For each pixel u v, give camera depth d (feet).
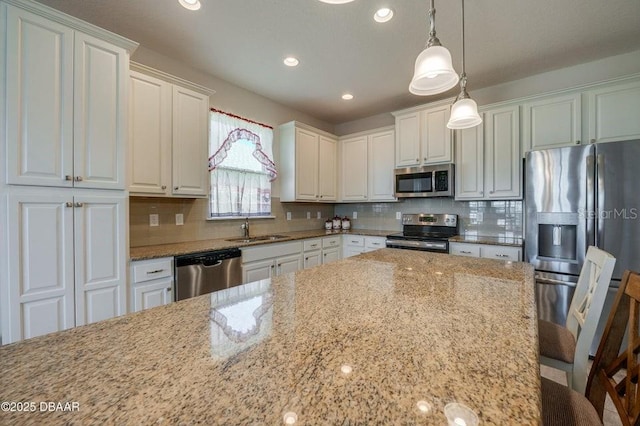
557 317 7.75
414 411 1.54
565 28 7.44
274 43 8.11
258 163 11.45
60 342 2.38
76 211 5.83
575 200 7.54
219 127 10.14
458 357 2.10
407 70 9.67
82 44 5.88
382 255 6.39
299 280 4.32
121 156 6.42
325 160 13.70
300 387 1.75
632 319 2.95
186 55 8.75
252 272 9.30
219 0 6.45
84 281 5.90
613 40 7.99
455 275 4.59
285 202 12.96
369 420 1.48
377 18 7.02
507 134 9.75
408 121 11.83
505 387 1.75
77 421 1.48
